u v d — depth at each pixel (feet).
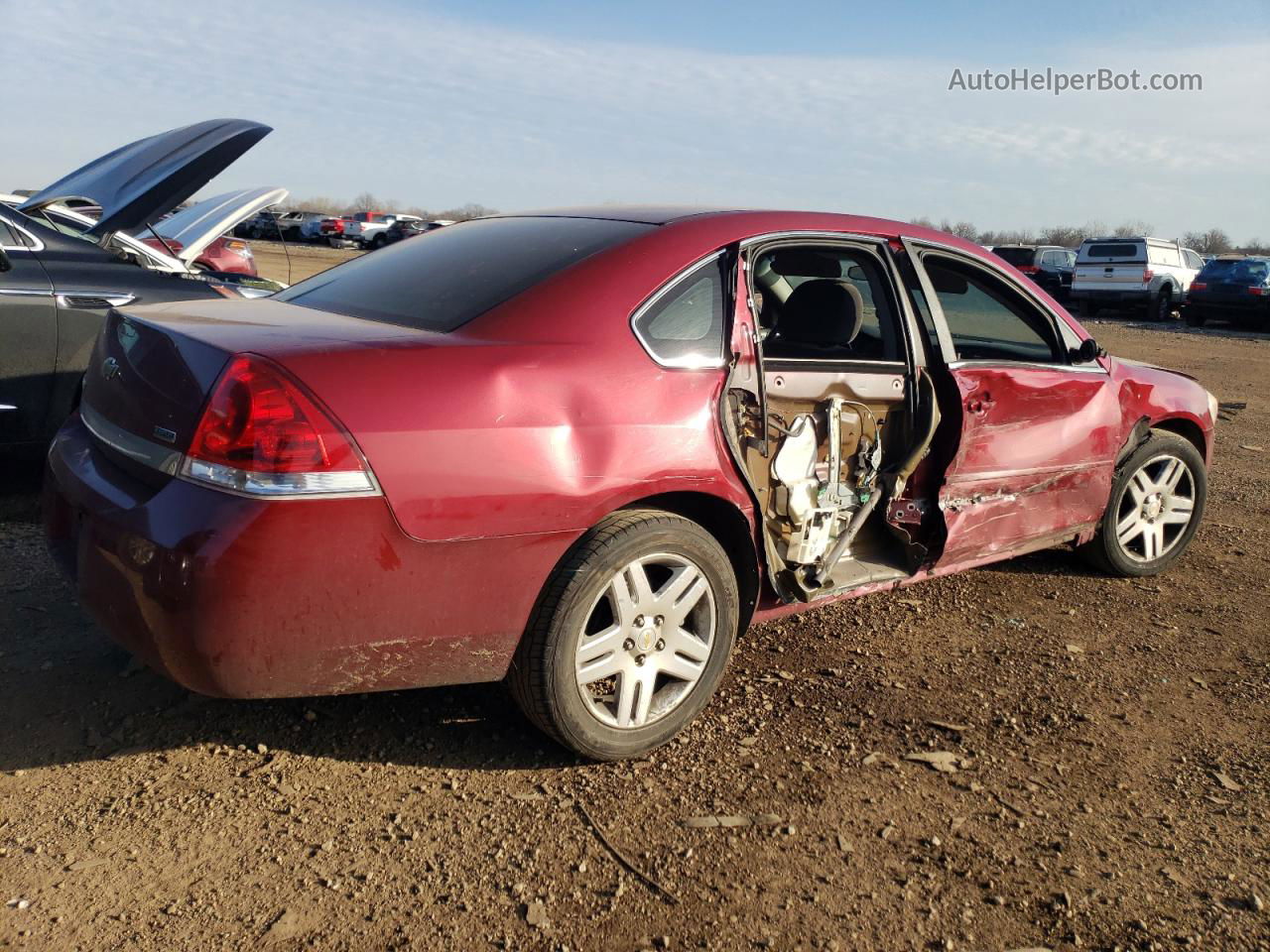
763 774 9.84
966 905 8.11
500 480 8.57
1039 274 90.43
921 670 12.34
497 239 11.23
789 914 7.89
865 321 12.48
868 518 12.52
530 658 9.14
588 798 9.23
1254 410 35.68
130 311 10.00
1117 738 11.00
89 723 9.84
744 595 10.88
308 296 11.50
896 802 9.50
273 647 8.04
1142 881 8.55
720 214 10.93
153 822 8.46
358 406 8.09
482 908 7.73
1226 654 13.42
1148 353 53.06
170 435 8.33
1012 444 13.02
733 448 10.05
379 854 8.27
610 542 9.19
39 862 7.87
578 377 9.16
